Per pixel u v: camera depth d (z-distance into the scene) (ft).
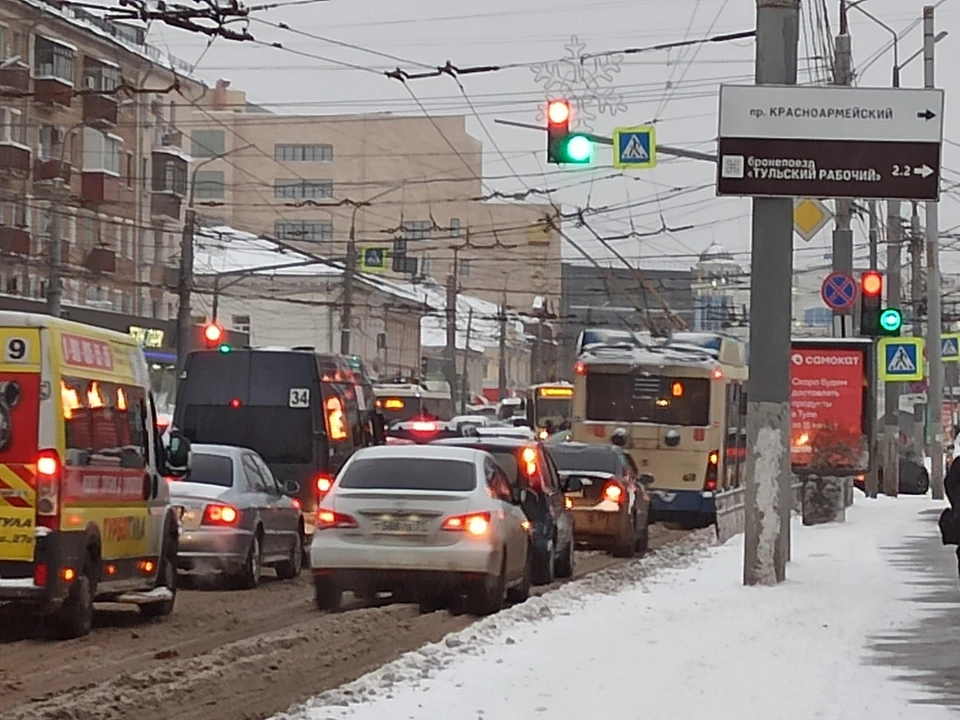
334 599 55.93
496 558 54.90
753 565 62.03
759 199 60.70
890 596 58.70
